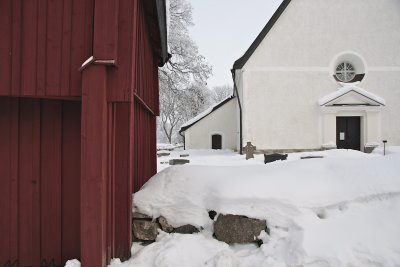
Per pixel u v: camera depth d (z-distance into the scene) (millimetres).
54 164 3580
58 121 3602
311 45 18500
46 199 3557
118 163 3471
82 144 3033
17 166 3535
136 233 3730
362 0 18609
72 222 3574
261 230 3508
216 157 16484
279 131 18266
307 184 3693
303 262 2941
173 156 18375
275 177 3855
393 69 18609
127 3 3137
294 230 3320
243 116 18328
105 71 3053
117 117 3477
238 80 20516
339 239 3094
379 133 18016
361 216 3352
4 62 3080
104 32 3031
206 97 25109
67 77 3119
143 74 5035
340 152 13234
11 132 3543
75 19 3139
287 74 18375
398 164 3879
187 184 4039
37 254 3523
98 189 3025
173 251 3250
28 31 3105
